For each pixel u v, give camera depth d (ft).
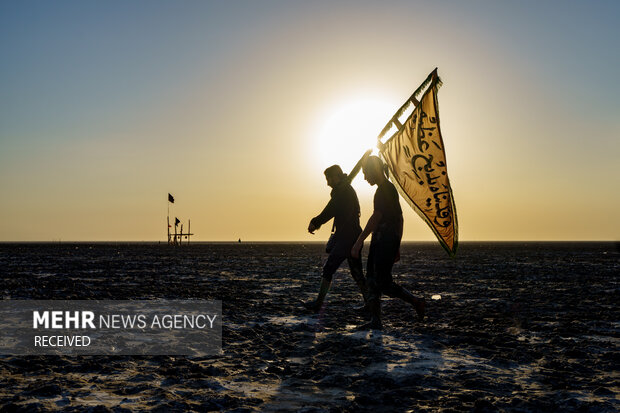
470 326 26.48
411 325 26.27
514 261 120.67
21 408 12.96
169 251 223.10
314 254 184.55
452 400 13.96
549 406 13.48
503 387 15.33
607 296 41.96
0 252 195.83
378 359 18.62
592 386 15.48
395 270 80.38
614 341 23.04
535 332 25.31
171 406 13.19
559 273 73.82
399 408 13.42
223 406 13.46
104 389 14.94
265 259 132.67
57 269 80.33
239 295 41.50
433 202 22.65
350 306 34.65
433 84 22.61
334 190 25.76
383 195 24.17
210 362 18.51
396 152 23.39
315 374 16.57
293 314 30.99
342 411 13.03
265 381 15.98
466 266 94.32
